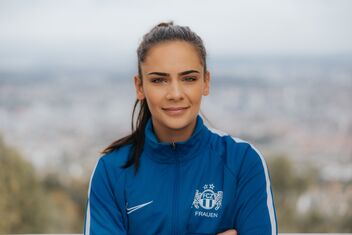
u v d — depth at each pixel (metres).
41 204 5.78
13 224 5.44
